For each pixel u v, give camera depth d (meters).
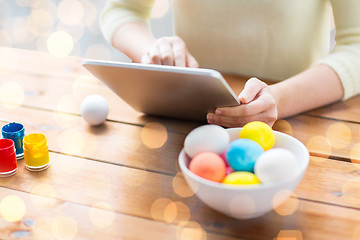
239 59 1.26
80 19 2.54
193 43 1.29
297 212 0.74
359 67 1.04
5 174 0.82
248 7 1.18
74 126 0.96
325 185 0.79
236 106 0.86
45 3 2.70
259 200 0.68
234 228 0.72
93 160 0.86
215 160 0.71
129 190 0.79
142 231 0.71
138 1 1.29
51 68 1.21
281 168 0.68
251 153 0.72
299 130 0.94
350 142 0.90
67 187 0.79
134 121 0.98
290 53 1.22
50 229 0.71
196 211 0.75
